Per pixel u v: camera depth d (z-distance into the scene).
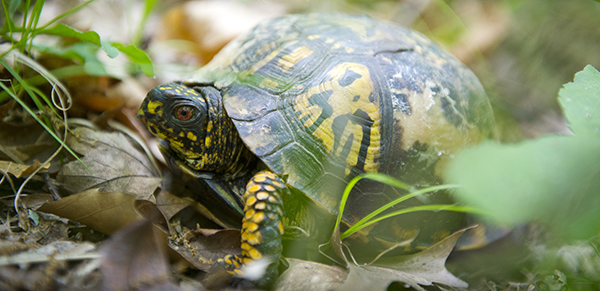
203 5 0.73
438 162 0.61
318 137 0.60
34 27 0.61
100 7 0.70
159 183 0.61
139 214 0.58
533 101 0.78
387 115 0.60
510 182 0.58
